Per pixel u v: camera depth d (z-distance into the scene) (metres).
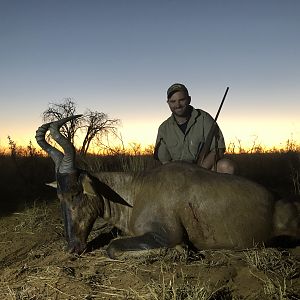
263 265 2.00
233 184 2.31
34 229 2.85
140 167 3.60
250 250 2.25
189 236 2.29
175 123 2.94
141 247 2.20
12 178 4.38
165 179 2.34
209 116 2.93
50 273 2.09
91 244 2.54
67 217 2.35
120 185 2.48
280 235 2.32
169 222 2.25
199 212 2.26
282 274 1.91
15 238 2.71
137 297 1.78
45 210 3.19
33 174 4.27
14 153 4.64
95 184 2.43
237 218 2.27
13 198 3.71
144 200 2.34
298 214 2.32
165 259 2.16
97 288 1.91
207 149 2.78
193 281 1.89
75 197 2.35
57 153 2.43
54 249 2.48
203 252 2.27
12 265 2.28
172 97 2.85
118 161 4.20
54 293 1.89
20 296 1.87
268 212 2.29
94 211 2.40
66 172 2.34
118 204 2.47
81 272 2.10
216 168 2.72
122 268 2.11
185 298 1.70
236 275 1.96
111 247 2.23
